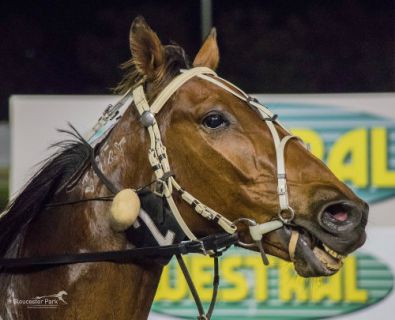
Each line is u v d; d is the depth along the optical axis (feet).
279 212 14.12
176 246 14.80
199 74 14.99
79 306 15.01
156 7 59.47
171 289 31.55
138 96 15.12
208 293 31.48
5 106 59.06
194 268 31.48
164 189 14.66
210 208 14.58
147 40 15.07
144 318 15.60
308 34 58.65
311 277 14.88
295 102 31.73
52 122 31.83
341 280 31.63
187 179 14.65
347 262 31.63
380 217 31.68
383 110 31.63
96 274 14.99
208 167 14.47
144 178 14.96
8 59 60.23
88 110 31.89
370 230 31.60
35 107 31.83
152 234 14.87
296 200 14.07
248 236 14.58
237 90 14.94
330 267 14.06
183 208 14.75
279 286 31.50
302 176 14.17
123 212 14.32
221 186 14.43
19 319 15.26
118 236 15.11
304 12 59.26
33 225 15.64
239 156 14.37
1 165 35.81
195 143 14.53
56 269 15.12
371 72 57.82
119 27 59.88
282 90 56.29
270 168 14.25
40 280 15.20
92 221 15.21
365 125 31.68
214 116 14.53
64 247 15.28
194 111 14.60
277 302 31.53
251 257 31.53
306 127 31.76
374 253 31.58
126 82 15.53
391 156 31.63
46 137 31.83
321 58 57.93
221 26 58.39
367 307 31.55
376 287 31.60
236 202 14.40
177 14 58.70
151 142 14.79
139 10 59.88
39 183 15.66
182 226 14.76
